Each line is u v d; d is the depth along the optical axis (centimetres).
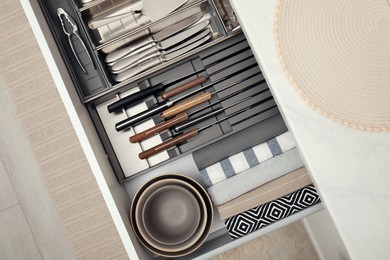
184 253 89
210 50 100
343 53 73
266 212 94
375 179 69
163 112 97
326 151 71
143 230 89
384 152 70
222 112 100
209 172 96
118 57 98
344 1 74
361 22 73
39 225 164
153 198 94
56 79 74
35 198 164
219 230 104
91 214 81
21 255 163
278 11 74
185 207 95
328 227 113
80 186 81
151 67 100
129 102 98
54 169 81
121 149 102
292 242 156
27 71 81
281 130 99
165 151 102
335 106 72
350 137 71
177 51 100
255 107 99
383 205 69
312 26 74
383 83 72
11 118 165
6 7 81
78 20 94
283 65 73
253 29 74
